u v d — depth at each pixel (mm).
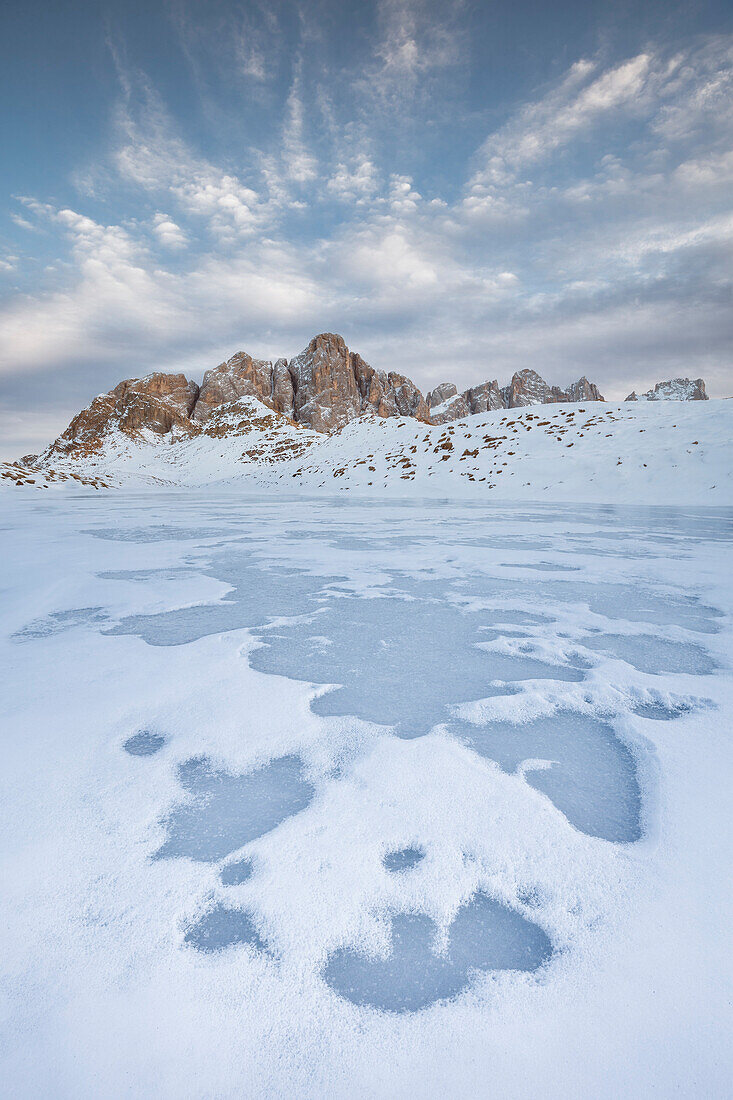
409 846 1767
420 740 2512
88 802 1994
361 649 3912
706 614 4953
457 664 3592
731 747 2453
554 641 4117
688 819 1908
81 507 23625
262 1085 1083
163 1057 1135
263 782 2148
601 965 1339
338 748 2430
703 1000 1250
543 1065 1119
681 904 1521
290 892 1569
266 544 10133
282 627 4520
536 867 1671
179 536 11570
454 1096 1059
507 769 2264
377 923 1472
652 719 2760
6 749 2389
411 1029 1195
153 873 1639
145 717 2738
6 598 5625
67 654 3793
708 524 12906
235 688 3145
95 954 1360
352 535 11516
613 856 1724
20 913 1477
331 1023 1207
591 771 2256
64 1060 1131
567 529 12109
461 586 6219
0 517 17484
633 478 24109
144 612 5051
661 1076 1101
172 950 1377
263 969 1333
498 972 1330
